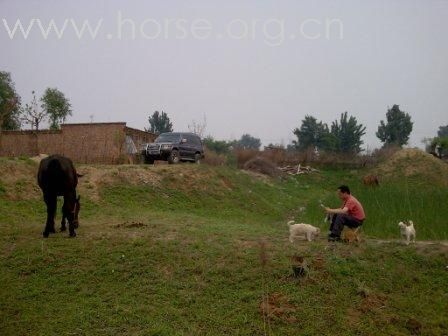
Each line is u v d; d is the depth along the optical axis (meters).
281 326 7.43
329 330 7.38
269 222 17.95
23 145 26.47
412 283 8.66
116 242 10.13
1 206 13.85
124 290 8.44
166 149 23.89
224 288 8.40
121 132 25.30
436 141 41.28
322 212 16.53
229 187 22.25
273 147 40.69
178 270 8.95
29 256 9.50
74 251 9.75
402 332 7.45
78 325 7.44
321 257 9.21
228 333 7.29
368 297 8.14
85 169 18.50
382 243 10.24
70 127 25.91
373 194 17.38
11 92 34.44
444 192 16.78
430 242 10.55
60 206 15.09
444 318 7.75
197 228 12.02
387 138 58.44
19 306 7.94
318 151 41.97
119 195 17.41
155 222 12.92
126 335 7.22
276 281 8.49
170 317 7.63
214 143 44.38
